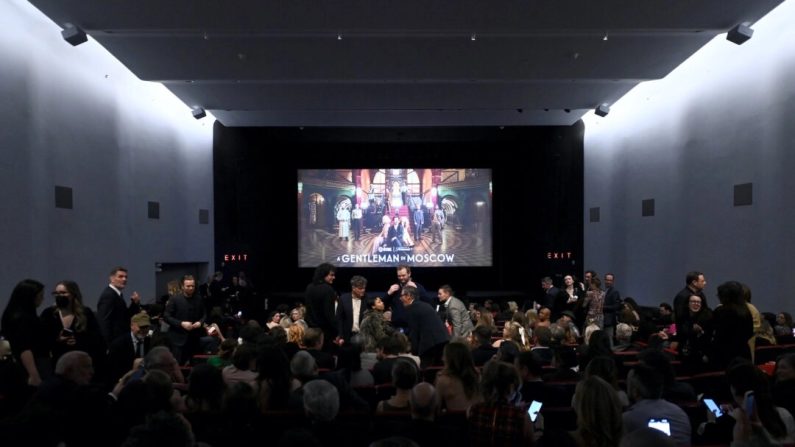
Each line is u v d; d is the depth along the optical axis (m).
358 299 7.36
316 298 7.02
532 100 13.23
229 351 5.41
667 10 7.85
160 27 8.38
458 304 7.58
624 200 14.38
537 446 2.90
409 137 16.66
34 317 5.05
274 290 18.03
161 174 13.22
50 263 8.74
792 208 8.41
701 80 11.01
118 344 5.70
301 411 3.54
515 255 18.25
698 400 4.38
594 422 2.60
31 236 8.24
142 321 6.62
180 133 14.34
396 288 7.80
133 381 3.19
